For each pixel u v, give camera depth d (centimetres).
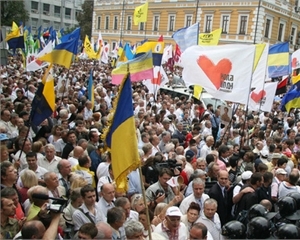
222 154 845
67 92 1468
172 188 611
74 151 717
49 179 554
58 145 859
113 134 473
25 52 2055
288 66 1400
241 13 4488
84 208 497
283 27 4797
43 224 416
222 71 833
